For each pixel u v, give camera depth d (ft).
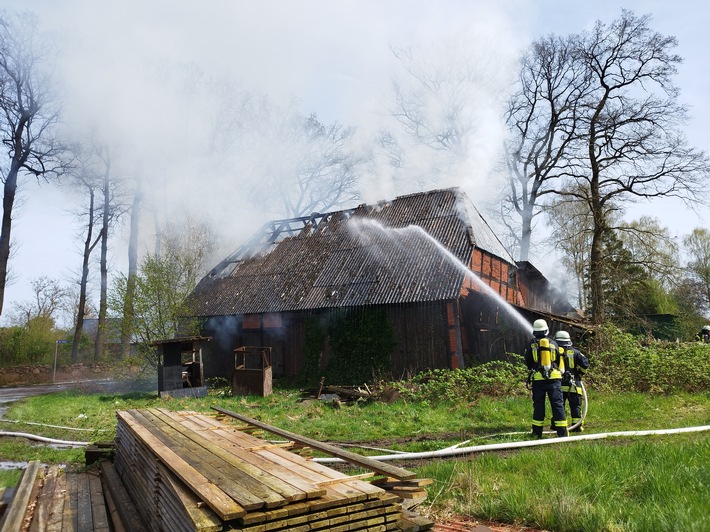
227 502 10.44
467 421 37.45
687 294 131.13
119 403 54.29
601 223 95.91
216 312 76.64
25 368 100.42
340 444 31.30
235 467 13.29
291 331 70.13
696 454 20.76
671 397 44.34
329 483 12.00
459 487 18.89
